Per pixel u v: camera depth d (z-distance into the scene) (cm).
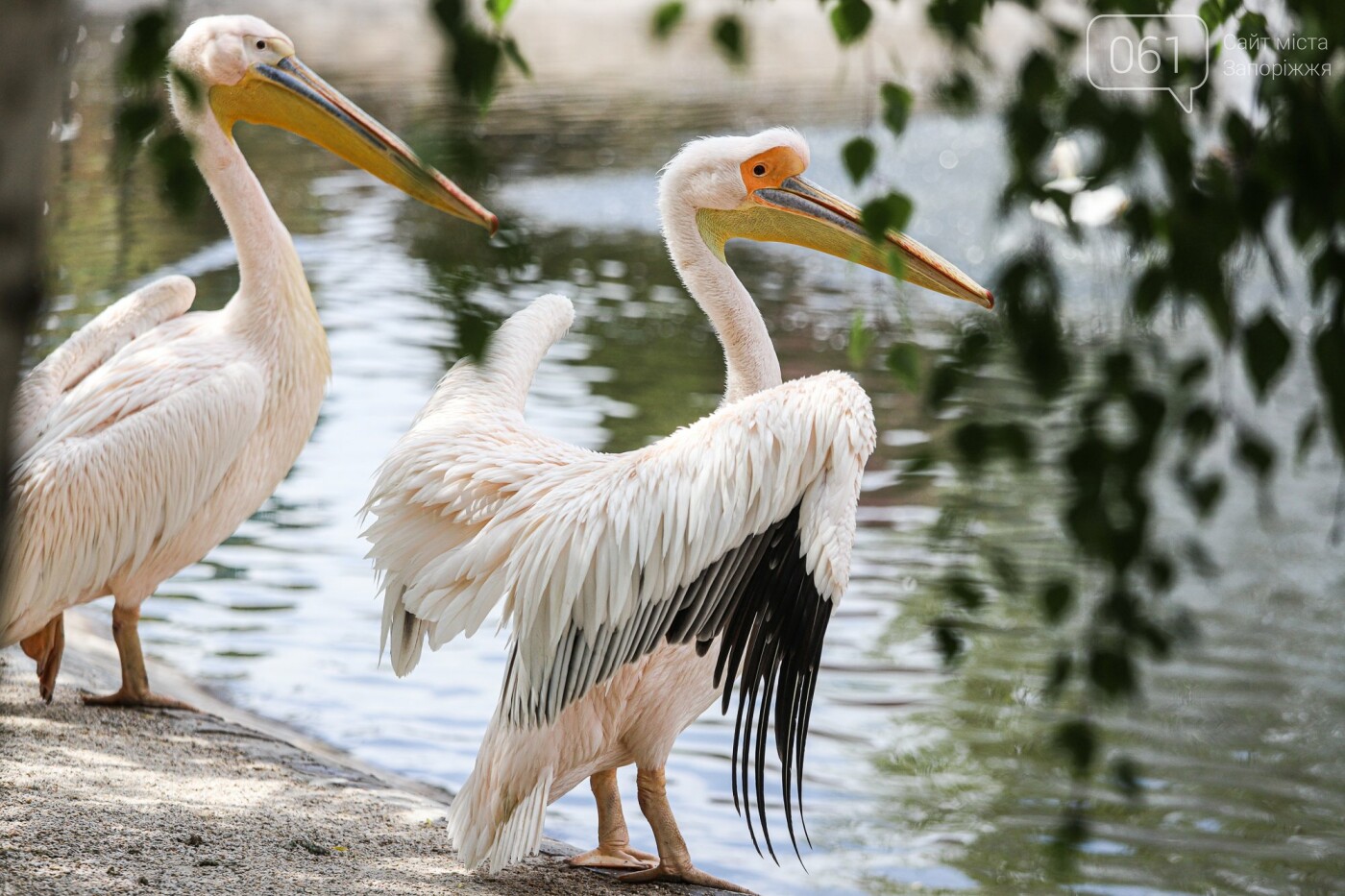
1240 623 1468
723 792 1133
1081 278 1480
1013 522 1666
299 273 1110
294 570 1563
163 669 1290
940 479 1855
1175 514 1773
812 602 730
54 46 257
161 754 974
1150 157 475
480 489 776
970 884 974
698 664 799
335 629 1422
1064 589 607
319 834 839
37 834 766
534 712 741
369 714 1231
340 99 1088
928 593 1528
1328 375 483
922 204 3262
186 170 400
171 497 1027
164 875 723
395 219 3494
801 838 1046
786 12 7906
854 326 583
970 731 1233
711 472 723
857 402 742
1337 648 1405
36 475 987
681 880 823
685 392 2223
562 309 959
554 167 4125
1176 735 1227
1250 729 1239
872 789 1133
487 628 1480
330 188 3881
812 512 731
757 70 6144
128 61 388
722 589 732
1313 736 1223
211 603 1476
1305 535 1683
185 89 395
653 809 824
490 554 741
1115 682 587
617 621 728
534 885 796
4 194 254
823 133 4284
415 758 1142
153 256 2845
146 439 1011
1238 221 479
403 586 795
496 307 2642
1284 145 473
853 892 962
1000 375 2022
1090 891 970
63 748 953
